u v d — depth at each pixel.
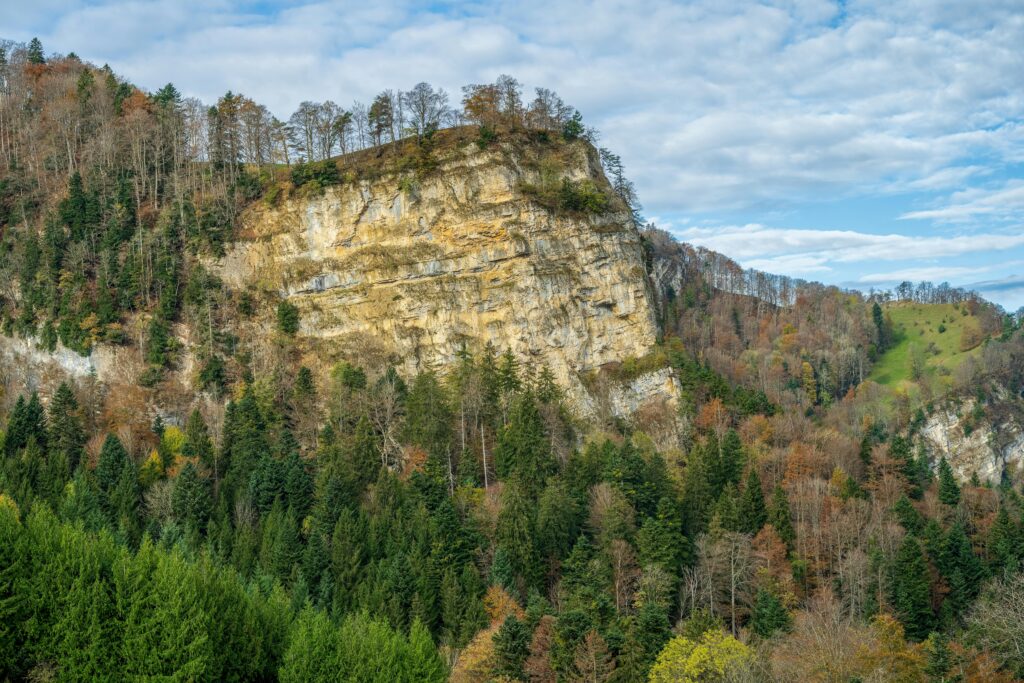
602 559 96.50
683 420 144.00
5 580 56.16
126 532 96.81
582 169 169.75
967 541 104.38
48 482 104.88
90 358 143.12
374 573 92.38
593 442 126.88
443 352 150.88
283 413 135.12
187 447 120.31
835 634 69.56
